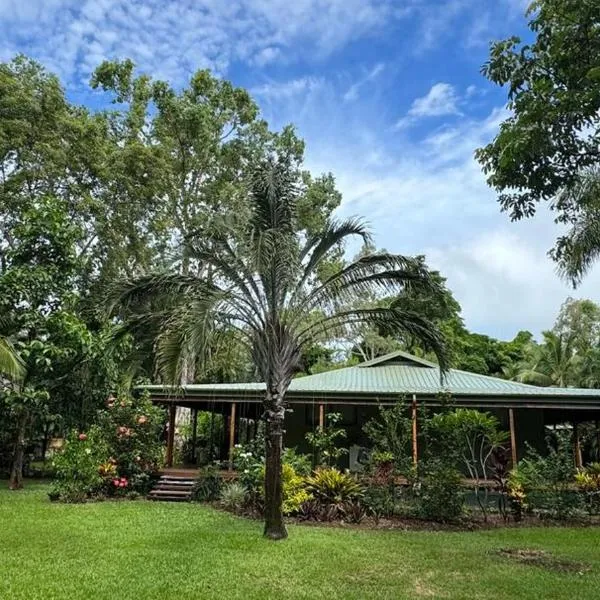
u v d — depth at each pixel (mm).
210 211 25234
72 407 16672
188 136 25812
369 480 12445
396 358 20656
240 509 12477
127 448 15320
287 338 9586
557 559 8289
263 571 7199
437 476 11938
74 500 13336
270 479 9508
